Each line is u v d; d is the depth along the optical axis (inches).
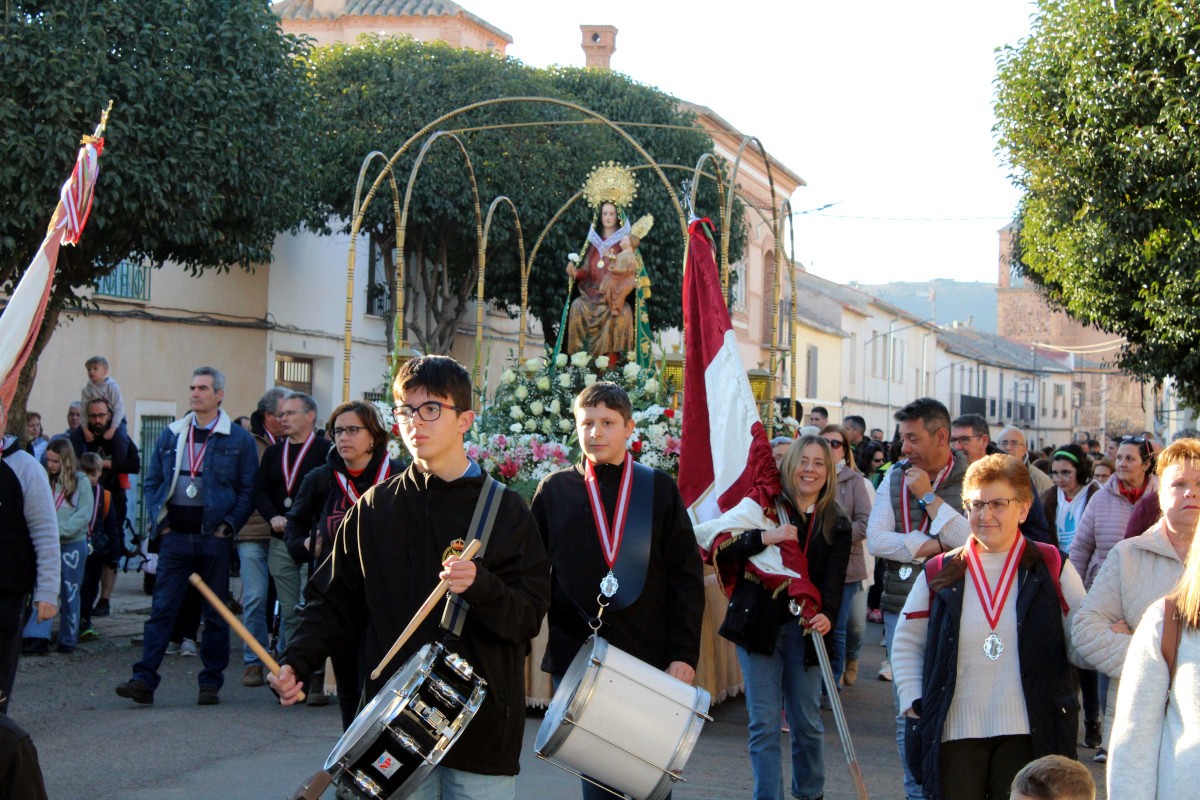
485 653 153.4
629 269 573.9
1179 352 728.3
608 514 212.8
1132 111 688.4
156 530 362.3
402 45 895.1
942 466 247.9
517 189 878.4
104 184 495.8
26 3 490.3
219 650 361.7
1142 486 319.3
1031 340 2982.3
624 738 179.8
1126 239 705.0
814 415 616.1
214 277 813.9
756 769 238.8
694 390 306.8
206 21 540.4
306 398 372.2
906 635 202.4
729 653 392.2
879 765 315.9
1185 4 655.8
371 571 157.5
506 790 156.7
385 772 144.9
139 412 762.2
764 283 1663.4
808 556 255.4
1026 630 190.4
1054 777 156.6
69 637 436.5
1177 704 139.3
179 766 291.1
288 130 585.6
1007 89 753.0
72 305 550.9
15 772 138.1
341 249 928.9
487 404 538.9
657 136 1011.9
